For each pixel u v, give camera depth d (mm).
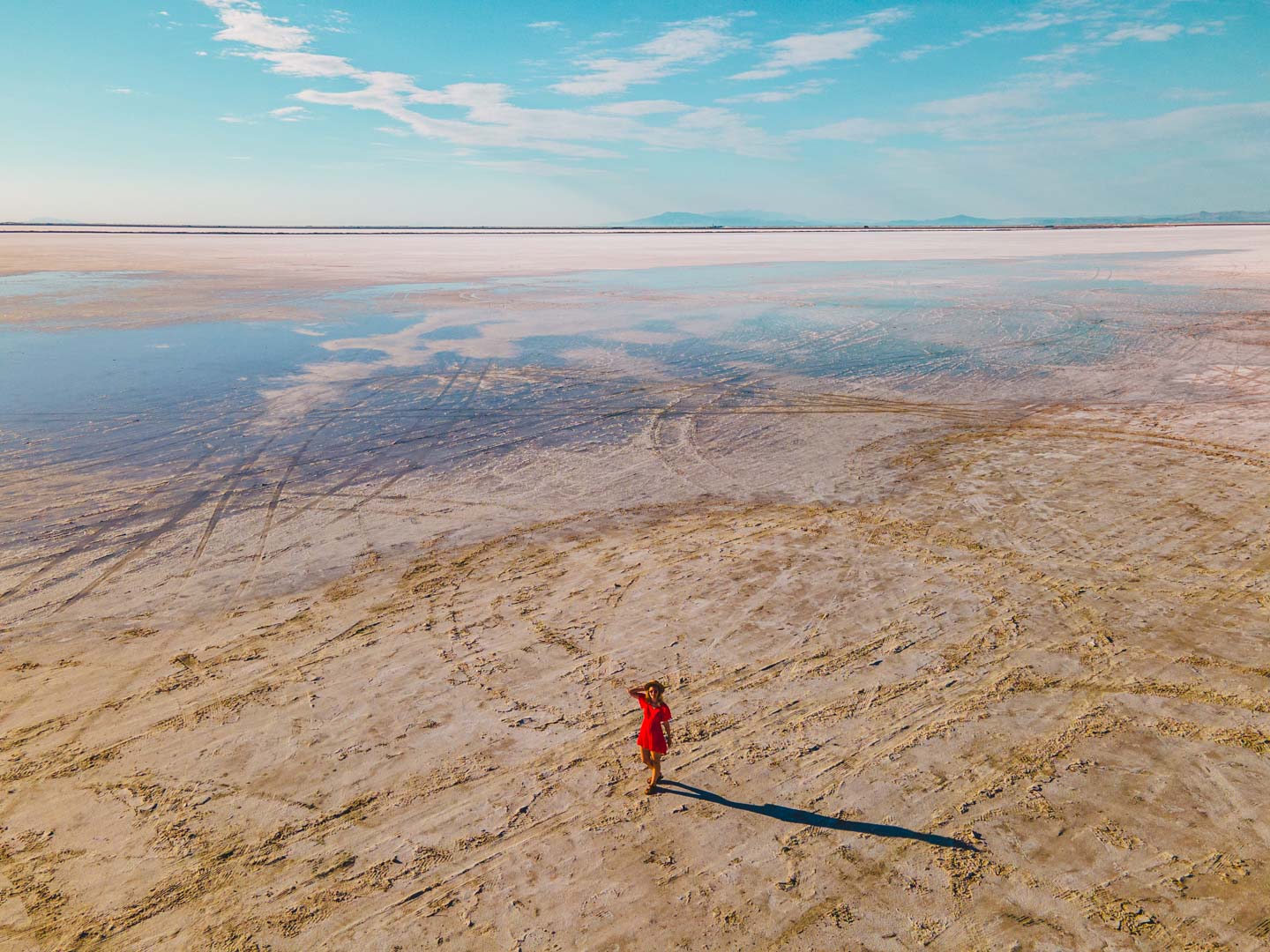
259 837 6555
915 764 7234
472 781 7199
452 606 10578
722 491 14883
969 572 11219
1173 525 12531
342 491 14953
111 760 7543
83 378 23812
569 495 14797
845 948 5324
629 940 5457
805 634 9664
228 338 30672
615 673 8922
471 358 27406
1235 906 5559
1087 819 6473
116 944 5543
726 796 6906
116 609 10500
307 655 9406
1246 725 7641
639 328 33219
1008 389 22438
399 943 5488
